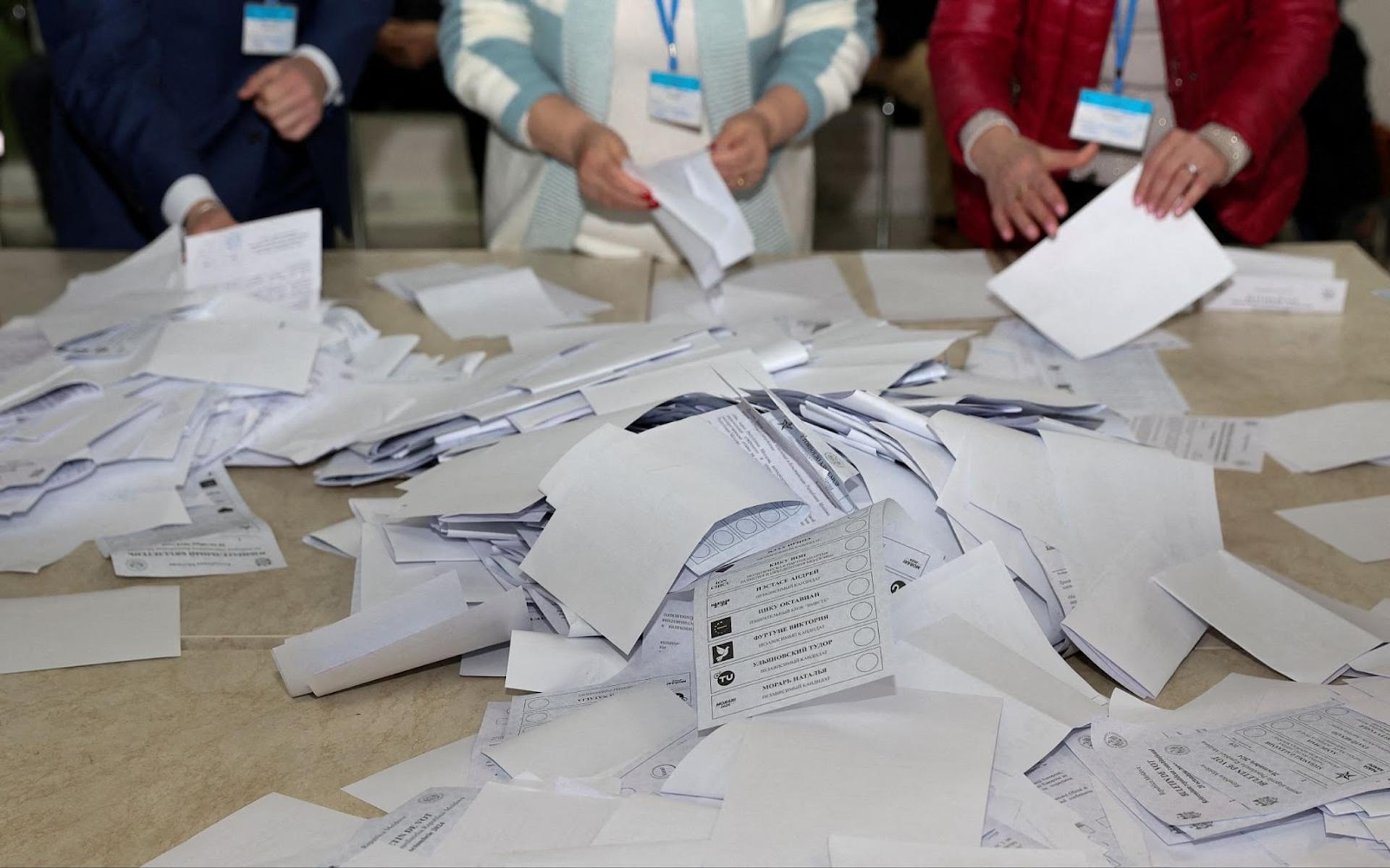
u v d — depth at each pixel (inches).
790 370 45.4
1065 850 26.4
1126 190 62.7
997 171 66.2
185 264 62.2
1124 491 39.1
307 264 63.0
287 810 30.0
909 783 27.9
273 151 81.4
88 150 78.7
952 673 32.3
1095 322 60.0
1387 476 47.1
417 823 28.4
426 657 34.5
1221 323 63.2
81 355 53.4
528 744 31.1
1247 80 62.9
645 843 26.3
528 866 25.7
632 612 33.1
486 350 60.3
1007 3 70.4
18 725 33.7
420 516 38.0
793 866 25.7
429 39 142.5
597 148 66.8
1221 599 36.8
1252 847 27.2
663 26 70.6
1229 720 31.6
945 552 37.1
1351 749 29.5
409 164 161.8
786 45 76.0
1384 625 36.7
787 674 30.9
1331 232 119.4
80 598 39.8
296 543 43.4
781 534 35.8
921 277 70.1
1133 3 67.6
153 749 32.6
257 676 35.9
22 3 133.1
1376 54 136.9
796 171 79.0
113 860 28.6
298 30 80.7
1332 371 56.7
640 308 65.7
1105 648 34.1
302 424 50.9
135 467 47.6
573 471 37.1
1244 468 48.0
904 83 147.5
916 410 41.0
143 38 72.2
